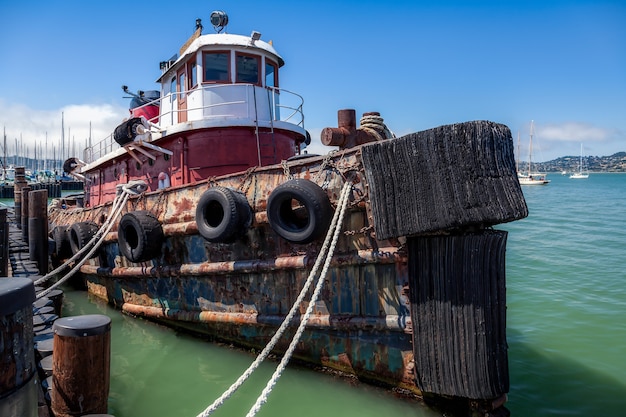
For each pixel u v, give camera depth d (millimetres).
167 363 7562
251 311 7402
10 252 15094
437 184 5191
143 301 9625
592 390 6641
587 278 13570
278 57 10688
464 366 5238
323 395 6238
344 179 6090
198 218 7477
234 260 7555
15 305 3859
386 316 5887
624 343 8453
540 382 6902
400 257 5660
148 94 13438
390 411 5812
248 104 9953
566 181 136375
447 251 5309
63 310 10859
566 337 8820
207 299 8094
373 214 5586
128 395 6500
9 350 3818
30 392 4027
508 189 5070
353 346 6293
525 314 10344
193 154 9648
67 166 16188
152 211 9070
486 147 5066
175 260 8609
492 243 5172
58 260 14055
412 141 5344
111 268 10555
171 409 6082
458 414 5551
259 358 5156
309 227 6133
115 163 12617
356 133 7301
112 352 8086
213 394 6469
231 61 10031
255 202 7137
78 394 4906
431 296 5441
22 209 17125
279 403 6070
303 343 6809
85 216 12719
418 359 5570
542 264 15633
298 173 6727
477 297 5184
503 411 5434
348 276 6246
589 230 23406
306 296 6695
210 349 8023
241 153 9672
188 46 11156
